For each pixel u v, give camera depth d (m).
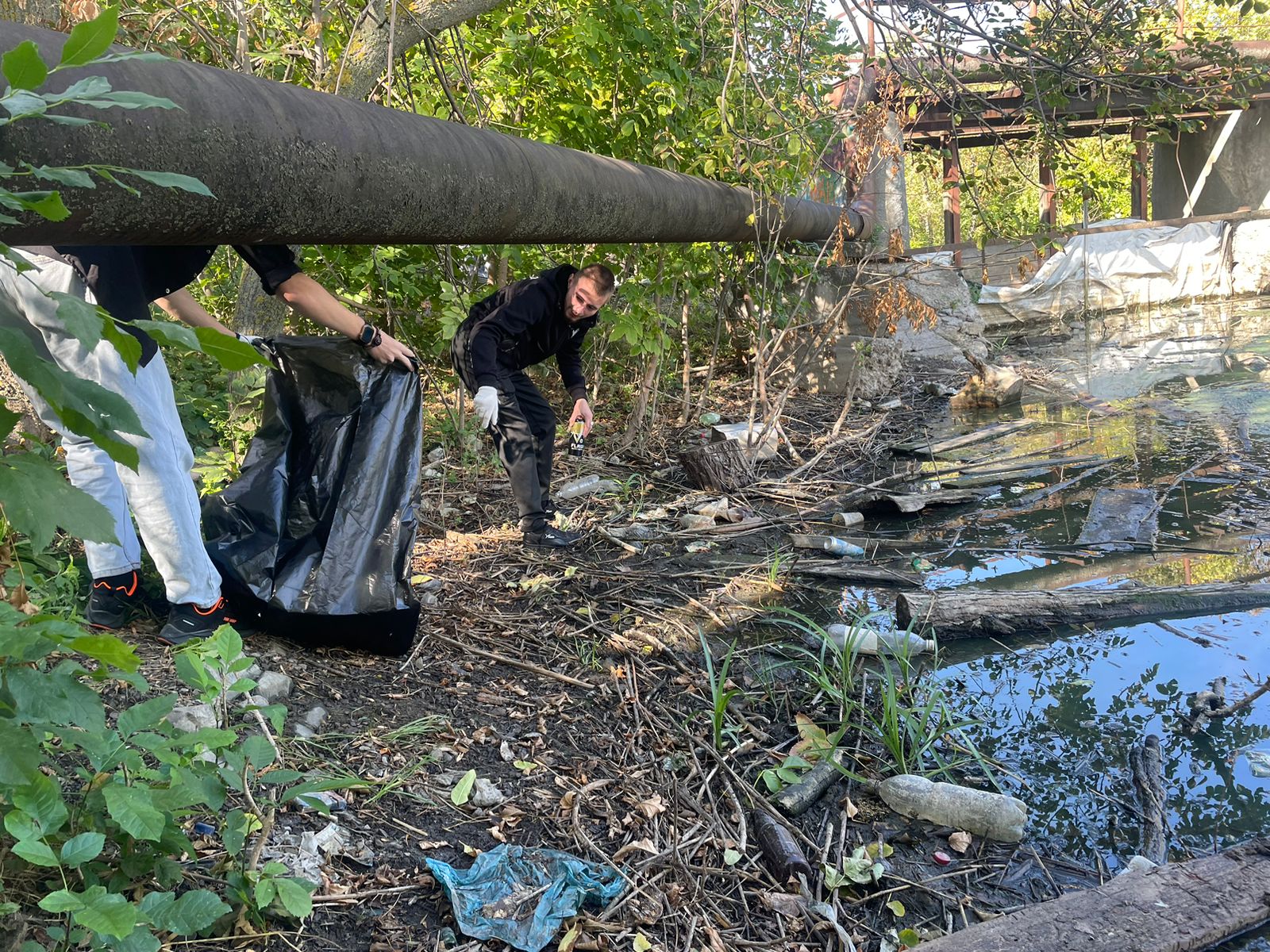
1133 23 5.74
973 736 3.21
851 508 5.63
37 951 1.49
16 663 1.53
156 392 2.75
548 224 3.81
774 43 6.46
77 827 1.78
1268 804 2.82
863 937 2.29
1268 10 5.52
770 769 2.96
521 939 2.09
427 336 6.41
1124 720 3.29
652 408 6.92
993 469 6.19
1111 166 12.96
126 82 1.84
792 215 7.04
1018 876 2.54
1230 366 9.22
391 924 2.09
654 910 2.28
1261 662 3.66
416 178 2.79
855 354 8.34
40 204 1.20
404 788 2.59
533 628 3.81
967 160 14.97
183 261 2.77
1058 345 11.41
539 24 6.18
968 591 4.12
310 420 3.32
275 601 3.06
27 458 1.19
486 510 5.27
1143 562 4.61
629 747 2.99
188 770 1.80
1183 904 2.23
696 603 4.12
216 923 1.90
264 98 2.23
